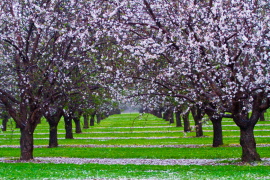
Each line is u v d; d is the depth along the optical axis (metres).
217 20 18.11
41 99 23.70
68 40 22.78
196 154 26.77
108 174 17.00
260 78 16.83
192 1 18.58
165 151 29.66
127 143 39.72
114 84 20.59
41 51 24.09
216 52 18.09
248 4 17.83
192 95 20.19
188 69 18.89
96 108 29.16
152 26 18.97
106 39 21.66
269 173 15.71
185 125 49.16
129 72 20.77
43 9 21.22
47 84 23.91
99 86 22.30
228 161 21.47
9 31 22.97
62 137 52.28
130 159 25.66
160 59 21.30
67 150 33.31
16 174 17.02
